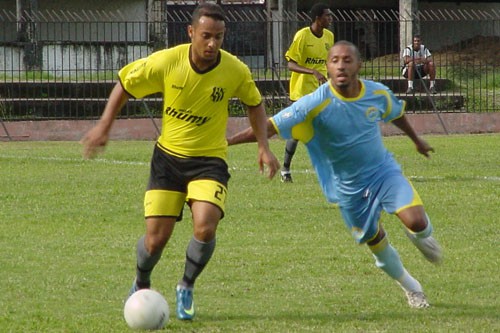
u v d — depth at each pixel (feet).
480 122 164.35
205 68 44.70
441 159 117.80
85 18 217.97
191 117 44.80
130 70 45.34
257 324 45.11
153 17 213.05
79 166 112.57
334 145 47.42
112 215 78.43
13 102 163.02
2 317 46.73
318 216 76.84
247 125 155.53
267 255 61.98
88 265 59.52
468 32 259.80
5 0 217.15
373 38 250.98
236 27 202.59
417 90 183.73
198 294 51.72
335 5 252.83
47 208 81.76
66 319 46.37
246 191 90.22
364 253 62.59
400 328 44.16
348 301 50.01
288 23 187.93
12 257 61.82
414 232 45.47
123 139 153.58
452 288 52.95
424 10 257.34
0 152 129.80
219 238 67.82
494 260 60.34
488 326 44.42
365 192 47.37
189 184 45.06
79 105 165.58
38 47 185.68
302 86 100.78
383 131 158.51
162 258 61.31
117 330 43.96
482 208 80.07
